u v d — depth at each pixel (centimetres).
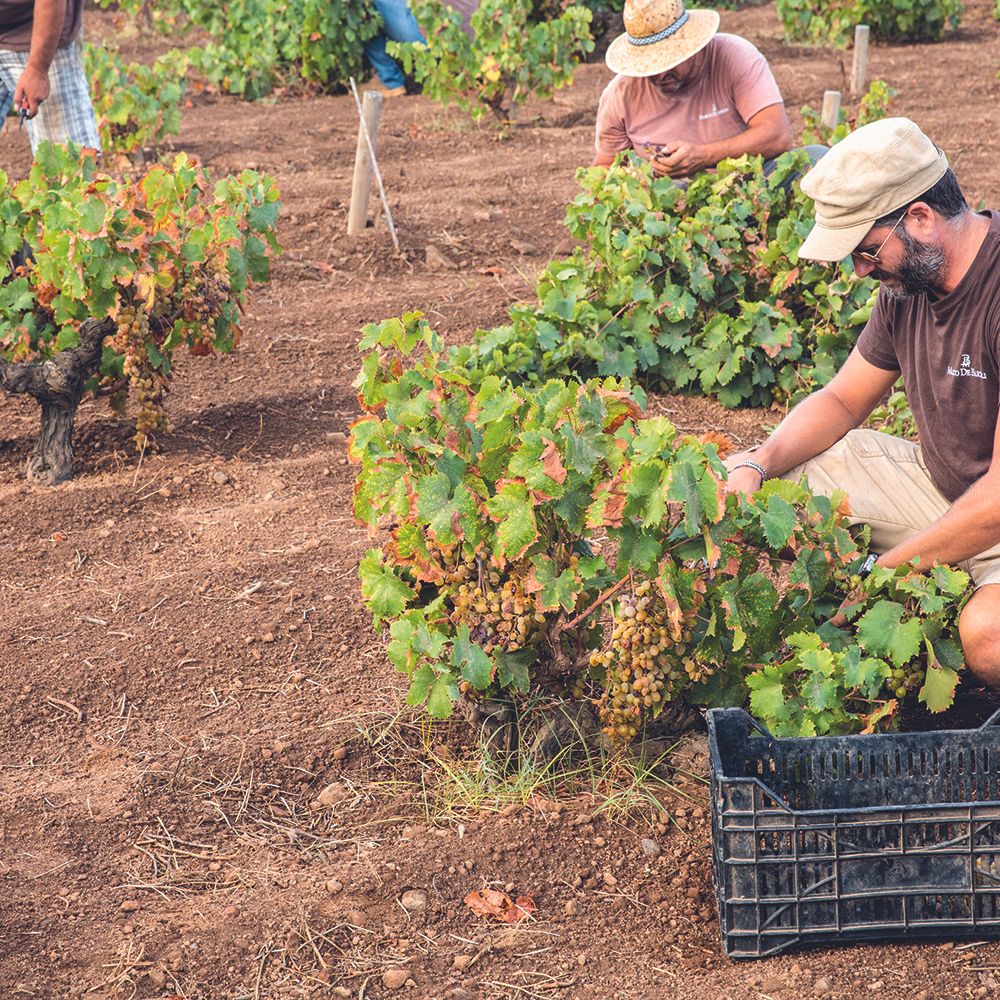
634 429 295
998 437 290
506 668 307
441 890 291
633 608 295
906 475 342
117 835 310
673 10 561
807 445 339
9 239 478
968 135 995
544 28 1021
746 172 555
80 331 473
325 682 369
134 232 450
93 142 627
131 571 430
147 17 1489
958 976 261
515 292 674
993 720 273
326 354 611
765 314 540
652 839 307
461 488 291
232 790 326
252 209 496
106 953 272
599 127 614
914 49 1355
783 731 293
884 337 325
